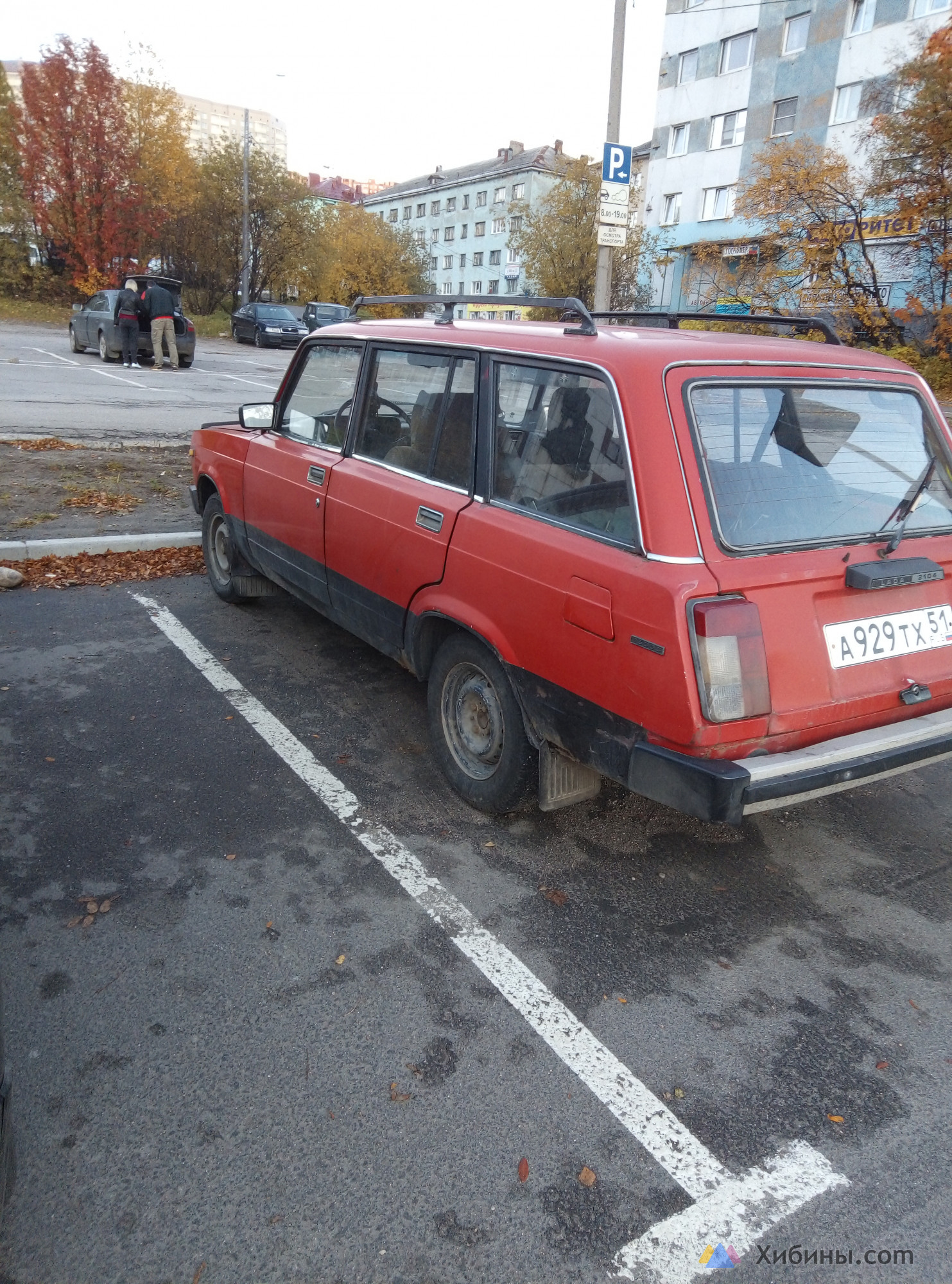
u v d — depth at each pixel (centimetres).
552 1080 236
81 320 2038
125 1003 254
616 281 3616
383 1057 240
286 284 4425
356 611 418
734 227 3669
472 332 355
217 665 492
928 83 2002
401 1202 200
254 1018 251
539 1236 194
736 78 3556
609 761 282
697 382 273
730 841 354
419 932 291
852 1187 210
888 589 293
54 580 606
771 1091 236
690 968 281
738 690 253
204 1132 215
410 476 375
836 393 303
